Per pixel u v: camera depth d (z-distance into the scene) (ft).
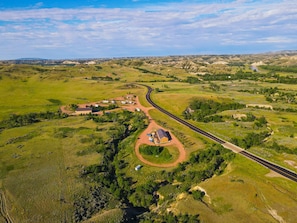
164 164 323.98
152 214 231.09
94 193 258.57
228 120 490.49
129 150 362.94
